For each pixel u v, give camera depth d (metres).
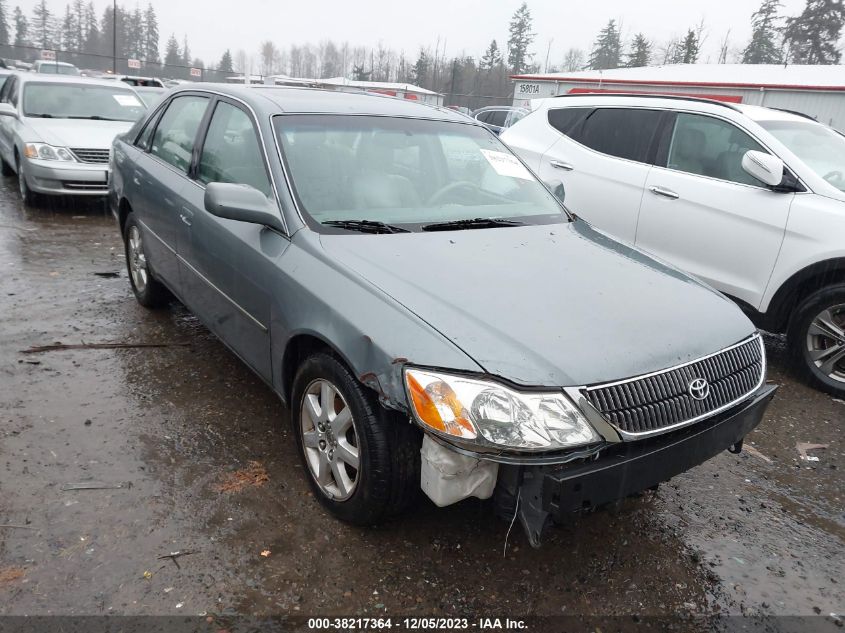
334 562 2.54
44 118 8.75
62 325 4.64
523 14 64.62
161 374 4.01
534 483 2.19
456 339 2.27
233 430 3.43
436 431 2.17
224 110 3.83
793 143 4.99
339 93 4.07
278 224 3.01
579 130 6.19
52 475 2.93
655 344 2.42
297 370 2.87
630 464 2.23
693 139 5.31
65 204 8.82
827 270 4.33
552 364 2.21
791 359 4.64
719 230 4.92
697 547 2.81
